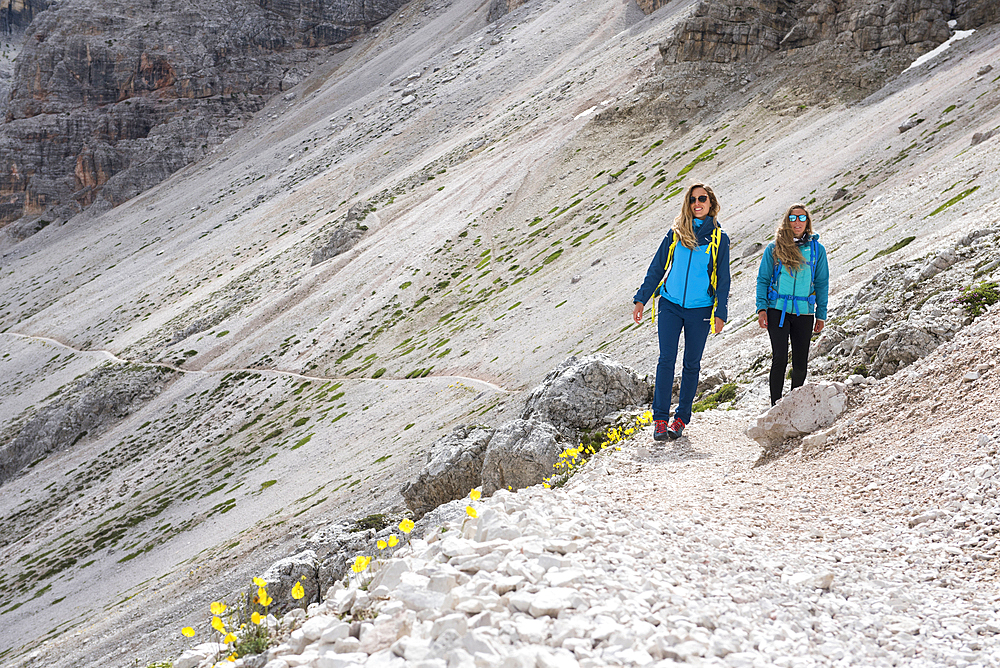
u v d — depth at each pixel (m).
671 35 119.44
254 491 60.34
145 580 51.59
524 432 16.00
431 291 94.38
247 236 142.25
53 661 39.44
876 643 4.30
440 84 171.00
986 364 8.63
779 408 9.70
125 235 170.25
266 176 170.50
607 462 9.82
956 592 5.11
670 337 10.26
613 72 131.75
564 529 5.19
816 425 9.45
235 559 43.47
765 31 109.44
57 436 94.44
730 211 72.94
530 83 151.50
